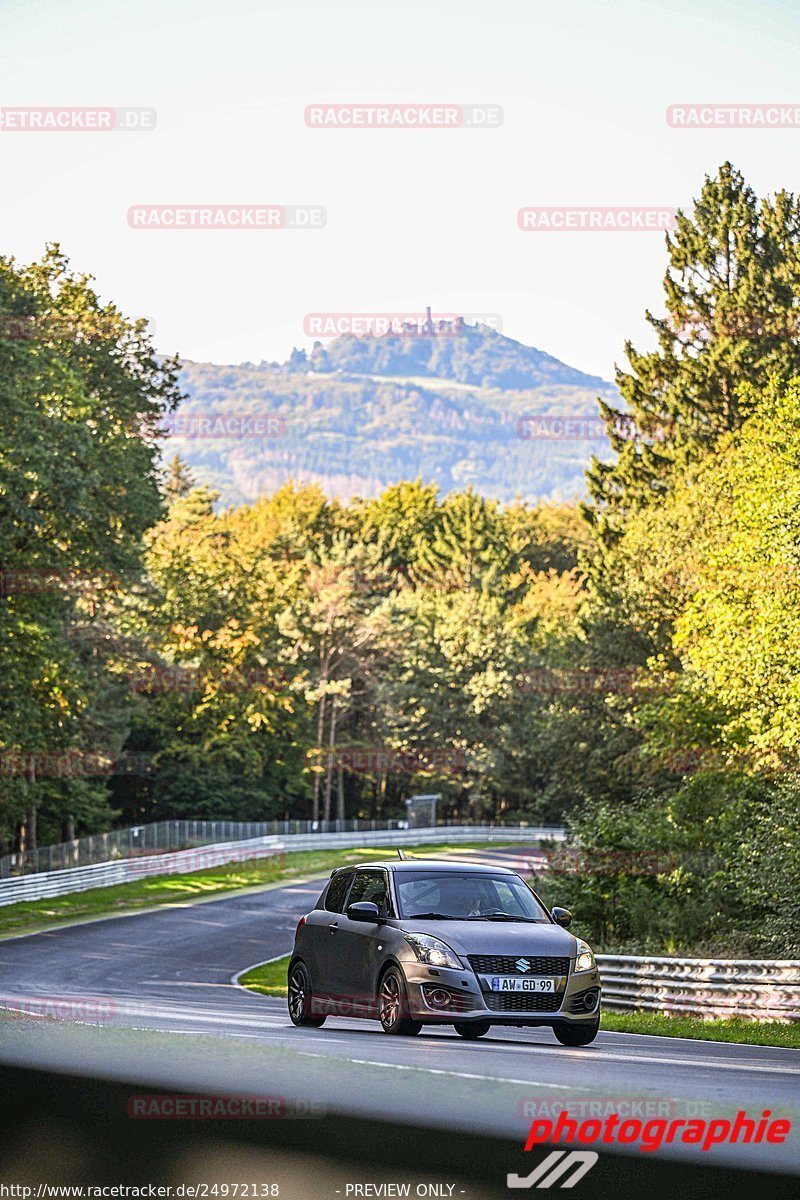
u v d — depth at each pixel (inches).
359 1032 1449.3
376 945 1481.3
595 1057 968.3
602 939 3698.3
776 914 3216.0
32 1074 282.2
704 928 3467.0
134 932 5196.9
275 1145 242.7
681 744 4347.9
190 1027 1087.0
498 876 1609.3
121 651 7810.0
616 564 7755.9
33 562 5054.1
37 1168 258.8
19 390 4704.7
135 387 6151.6
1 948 4463.6
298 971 1649.9
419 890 1555.1
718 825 3818.9
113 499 5595.5
